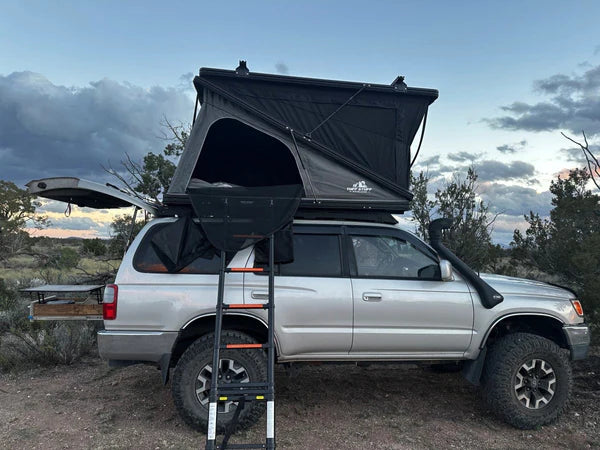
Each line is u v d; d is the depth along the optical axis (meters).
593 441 4.17
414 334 4.49
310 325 4.38
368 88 5.16
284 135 4.92
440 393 5.39
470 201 10.15
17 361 6.23
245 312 4.25
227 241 4.04
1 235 19.83
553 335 4.96
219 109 4.87
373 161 5.18
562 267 7.25
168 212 4.56
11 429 4.25
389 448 3.97
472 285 4.64
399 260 4.73
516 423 4.41
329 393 5.32
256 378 4.16
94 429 4.27
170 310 4.20
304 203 4.72
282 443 4.02
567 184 8.13
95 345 7.16
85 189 4.69
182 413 4.10
